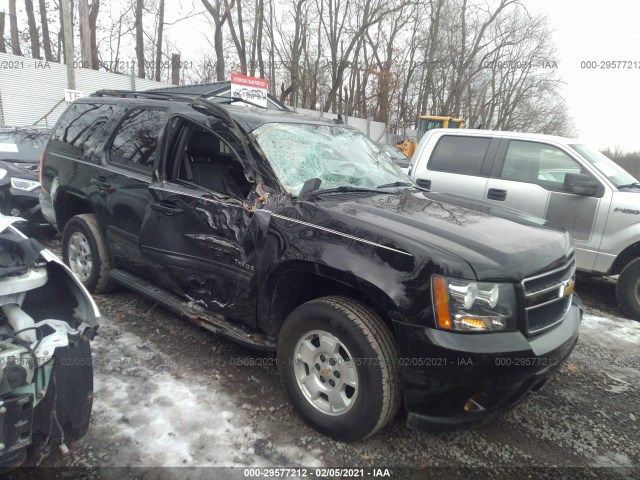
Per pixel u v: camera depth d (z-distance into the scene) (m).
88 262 4.59
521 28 33.47
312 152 3.55
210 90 9.06
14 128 8.11
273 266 2.94
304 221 2.89
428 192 3.98
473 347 2.38
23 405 2.04
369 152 4.21
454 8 32.62
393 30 33.69
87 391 2.32
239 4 23.44
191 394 3.18
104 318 4.21
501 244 2.72
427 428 2.54
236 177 4.09
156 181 3.69
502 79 39.06
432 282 2.43
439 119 24.12
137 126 4.09
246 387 3.31
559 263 2.91
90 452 2.59
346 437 2.72
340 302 2.72
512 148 6.12
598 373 3.98
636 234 5.09
